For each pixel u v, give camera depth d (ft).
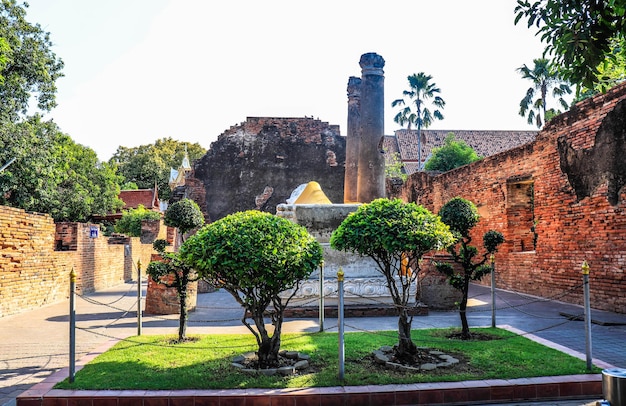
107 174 112.27
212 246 21.71
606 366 22.82
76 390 20.04
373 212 24.75
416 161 143.74
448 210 30.45
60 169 76.64
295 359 24.39
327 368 22.89
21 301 42.73
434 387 20.25
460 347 26.55
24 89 64.03
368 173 44.32
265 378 21.39
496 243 31.55
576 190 43.45
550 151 47.26
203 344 27.86
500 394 20.39
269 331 32.60
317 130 95.50
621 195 38.17
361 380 21.09
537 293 49.44
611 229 39.19
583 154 42.42
